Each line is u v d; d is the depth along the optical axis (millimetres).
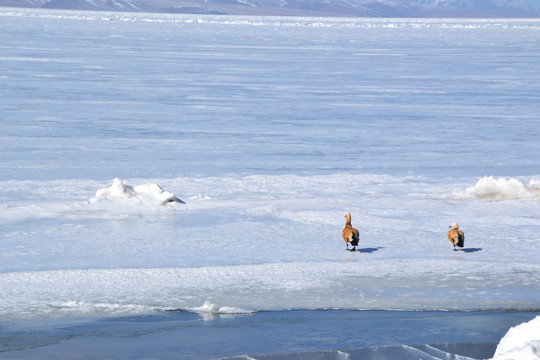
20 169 37969
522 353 9586
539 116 66750
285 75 111875
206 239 22875
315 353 12188
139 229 24406
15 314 15070
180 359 12289
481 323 14555
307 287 17453
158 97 77250
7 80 89625
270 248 21750
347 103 75562
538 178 36938
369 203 29594
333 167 40938
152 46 192875
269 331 13945
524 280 18328
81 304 15766
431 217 26844
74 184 34375
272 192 33469
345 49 198125
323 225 25234
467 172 40000
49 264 19625
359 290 17234
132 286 17297
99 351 12727
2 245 21844
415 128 58156
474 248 22078
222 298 16453
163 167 39844
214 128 55844
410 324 14398
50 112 62469
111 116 61281
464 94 86375
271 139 51000
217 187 34438
